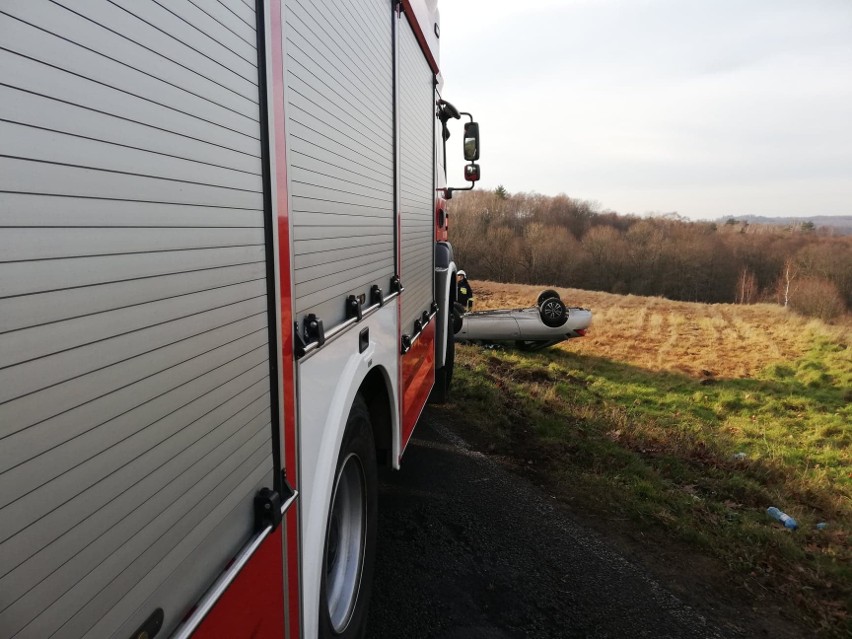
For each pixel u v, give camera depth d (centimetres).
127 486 86
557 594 296
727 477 510
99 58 79
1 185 65
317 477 171
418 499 386
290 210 147
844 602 319
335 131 187
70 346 75
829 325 1691
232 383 120
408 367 327
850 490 534
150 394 92
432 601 281
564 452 498
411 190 333
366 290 231
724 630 285
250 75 125
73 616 76
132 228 87
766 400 921
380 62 251
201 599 108
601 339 1410
